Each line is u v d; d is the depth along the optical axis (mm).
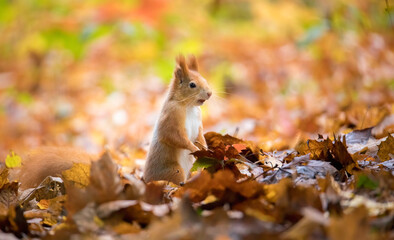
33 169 6207
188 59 7363
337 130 8172
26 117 15328
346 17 15867
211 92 6648
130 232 3613
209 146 6879
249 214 3555
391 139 5398
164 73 17266
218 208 3656
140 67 18297
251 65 18188
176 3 20016
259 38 20031
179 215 3406
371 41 14758
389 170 4754
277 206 3736
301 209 3684
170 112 6441
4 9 18219
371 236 3086
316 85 14945
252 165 5242
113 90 17422
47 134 13711
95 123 14070
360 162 5336
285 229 3479
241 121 11578
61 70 18641
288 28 18781
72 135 13141
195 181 4141
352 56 14805
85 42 16750
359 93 12242
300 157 5020
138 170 7457
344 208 3760
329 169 4793
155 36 17141
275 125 10133
